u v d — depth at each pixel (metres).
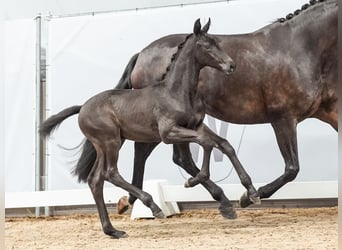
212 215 12.74
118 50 14.06
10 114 14.34
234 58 10.32
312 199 13.34
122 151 13.82
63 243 9.05
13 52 14.40
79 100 14.19
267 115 10.50
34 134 14.17
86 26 14.23
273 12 13.30
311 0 10.52
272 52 10.22
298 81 10.05
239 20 13.48
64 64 14.26
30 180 14.16
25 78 14.32
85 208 14.38
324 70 10.34
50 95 14.29
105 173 9.46
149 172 13.73
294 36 10.27
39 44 14.30
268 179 13.06
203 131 9.59
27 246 8.84
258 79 10.23
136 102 9.37
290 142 10.23
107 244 8.70
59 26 14.32
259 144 13.14
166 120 9.15
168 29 13.84
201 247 7.91
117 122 9.41
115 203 13.30
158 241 8.76
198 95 10.44
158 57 10.78
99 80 14.12
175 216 12.95
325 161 12.86
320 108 10.78
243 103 10.42
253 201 9.71
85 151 10.46
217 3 13.62
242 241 8.36
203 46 9.18
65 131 14.08
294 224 10.26
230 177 13.20
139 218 12.51
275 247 7.64
